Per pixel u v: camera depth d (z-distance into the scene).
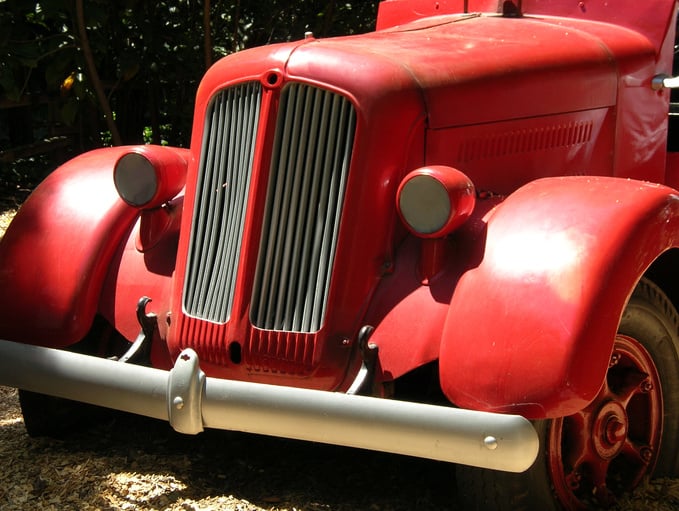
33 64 6.41
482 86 3.07
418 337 2.69
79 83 6.77
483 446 2.37
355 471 3.21
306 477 3.16
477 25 3.61
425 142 2.93
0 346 2.96
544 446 2.64
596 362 2.42
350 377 2.80
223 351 2.89
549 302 2.45
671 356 3.00
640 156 3.79
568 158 3.46
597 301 2.43
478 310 2.54
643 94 3.73
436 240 2.75
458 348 2.54
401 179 2.88
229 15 8.34
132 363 3.01
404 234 2.92
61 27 6.89
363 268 2.83
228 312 2.90
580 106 3.44
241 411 2.61
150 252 3.22
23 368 2.92
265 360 2.85
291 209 2.86
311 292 2.84
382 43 3.17
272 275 2.87
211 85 3.05
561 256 2.50
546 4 3.94
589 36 3.59
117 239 3.26
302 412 2.53
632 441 3.02
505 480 2.60
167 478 3.13
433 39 3.32
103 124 8.73
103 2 6.60
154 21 7.31
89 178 3.41
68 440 3.46
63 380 2.85
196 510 2.88
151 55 7.41
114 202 3.29
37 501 2.94
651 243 2.57
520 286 2.50
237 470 3.21
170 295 3.11
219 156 3.02
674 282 3.10
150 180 3.13
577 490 2.91
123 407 2.78
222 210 3.00
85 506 2.90
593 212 2.57
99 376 2.80
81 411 3.51
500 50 3.24
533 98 3.25
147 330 3.06
